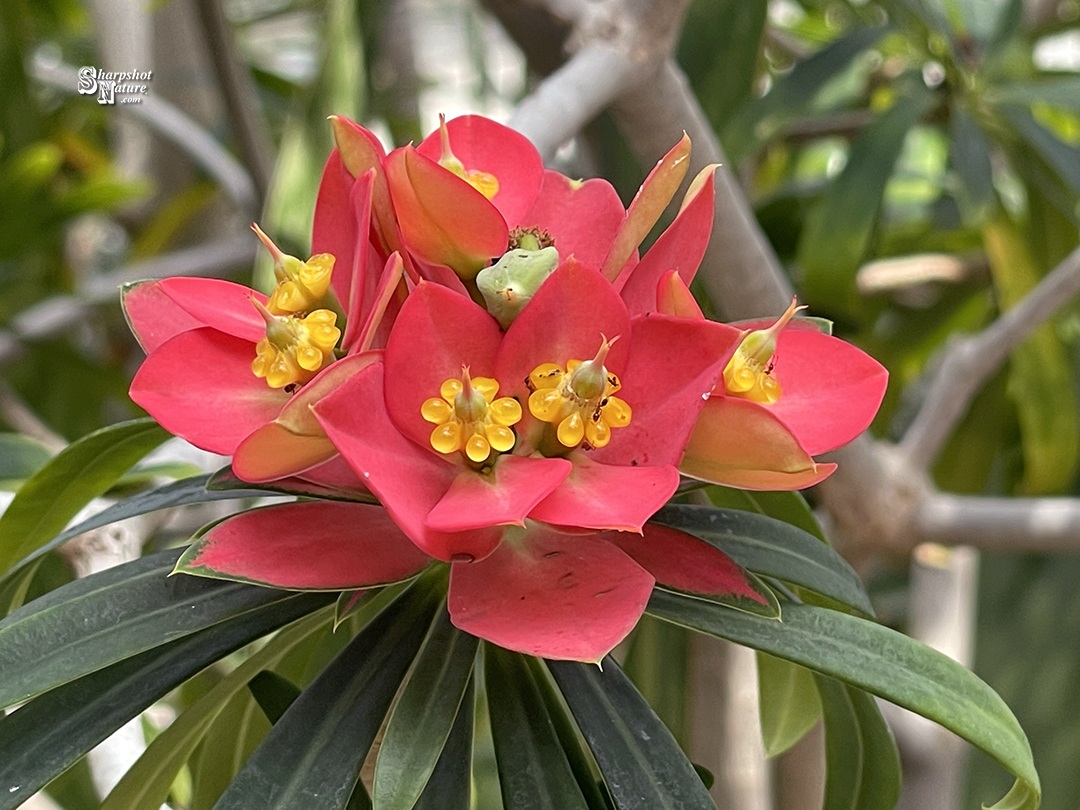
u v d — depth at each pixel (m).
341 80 0.42
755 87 0.40
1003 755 0.18
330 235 0.20
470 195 0.19
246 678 0.23
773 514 0.27
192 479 0.23
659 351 0.18
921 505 0.38
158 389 0.19
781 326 0.19
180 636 0.19
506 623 0.17
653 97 0.30
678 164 0.18
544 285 0.18
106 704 0.19
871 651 0.19
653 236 0.34
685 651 0.36
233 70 0.47
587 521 0.17
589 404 0.18
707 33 0.39
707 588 0.19
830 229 0.42
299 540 0.18
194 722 0.22
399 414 0.18
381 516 0.19
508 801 0.19
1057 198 0.48
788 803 0.41
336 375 0.17
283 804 0.18
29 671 0.18
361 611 0.27
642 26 0.29
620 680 0.20
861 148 0.42
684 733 0.36
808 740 0.39
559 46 0.42
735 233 0.31
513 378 0.18
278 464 0.17
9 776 0.19
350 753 0.18
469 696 0.20
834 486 0.38
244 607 0.19
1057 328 0.49
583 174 0.42
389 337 0.18
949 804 0.47
